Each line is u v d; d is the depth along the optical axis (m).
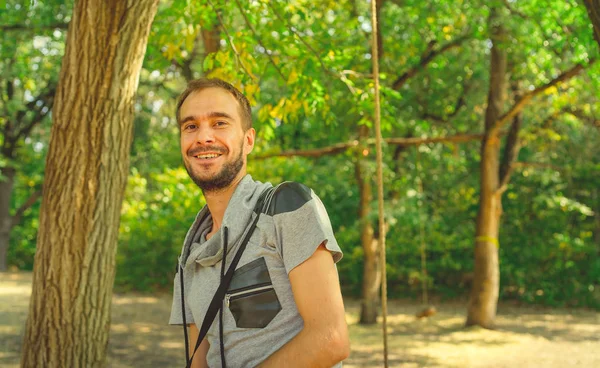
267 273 1.60
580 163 13.30
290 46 5.86
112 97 4.02
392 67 10.44
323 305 1.51
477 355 8.43
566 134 12.53
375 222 10.94
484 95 11.95
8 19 12.44
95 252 4.06
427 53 10.77
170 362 7.87
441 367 7.71
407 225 12.67
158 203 16.30
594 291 13.49
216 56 5.38
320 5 9.33
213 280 1.69
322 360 1.48
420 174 11.48
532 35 9.98
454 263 13.80
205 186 1.72
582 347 9.09
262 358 1.58
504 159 10.68
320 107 5.72
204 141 1.70
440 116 12.23
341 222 14.16
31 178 22.16
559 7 9.02
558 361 8.14
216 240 1.68
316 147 14.30
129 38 4.02
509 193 13.89
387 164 10.49
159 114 20.05
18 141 20.28
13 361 7.34
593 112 11.46
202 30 8.22
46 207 4.08
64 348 4.01
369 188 10.68
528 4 9.75
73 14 4.06
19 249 22.42
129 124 4.16
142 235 15.02
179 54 5.95
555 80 9.21
